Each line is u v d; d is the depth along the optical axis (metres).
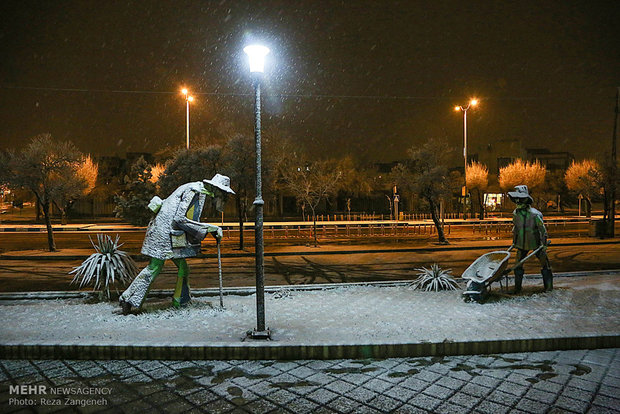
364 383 4.64
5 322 6.52
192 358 5.32
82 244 21.14
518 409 4.05
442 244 19.67
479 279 8.04
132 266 8.54
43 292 8.45
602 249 17.69
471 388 4.50
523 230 8.45
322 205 48.72
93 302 8.02
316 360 5.31
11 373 4.94
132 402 4.23
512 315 6.82
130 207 21.45
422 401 4.23
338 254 17.05
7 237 25.47
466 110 31.03
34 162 16.66
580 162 47.88
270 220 40.91
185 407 4.13
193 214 7.35
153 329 6.14
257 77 5.90
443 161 20.27
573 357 5.36
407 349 5.41
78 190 18.03
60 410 4.07
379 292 8.79
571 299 7.87
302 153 36.12
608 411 4.00
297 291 8.95
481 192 48.25
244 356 5.32
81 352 5.34
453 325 6.24
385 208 51.25
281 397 4.33
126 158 49.16
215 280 11.37
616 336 5.71
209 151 17.81
